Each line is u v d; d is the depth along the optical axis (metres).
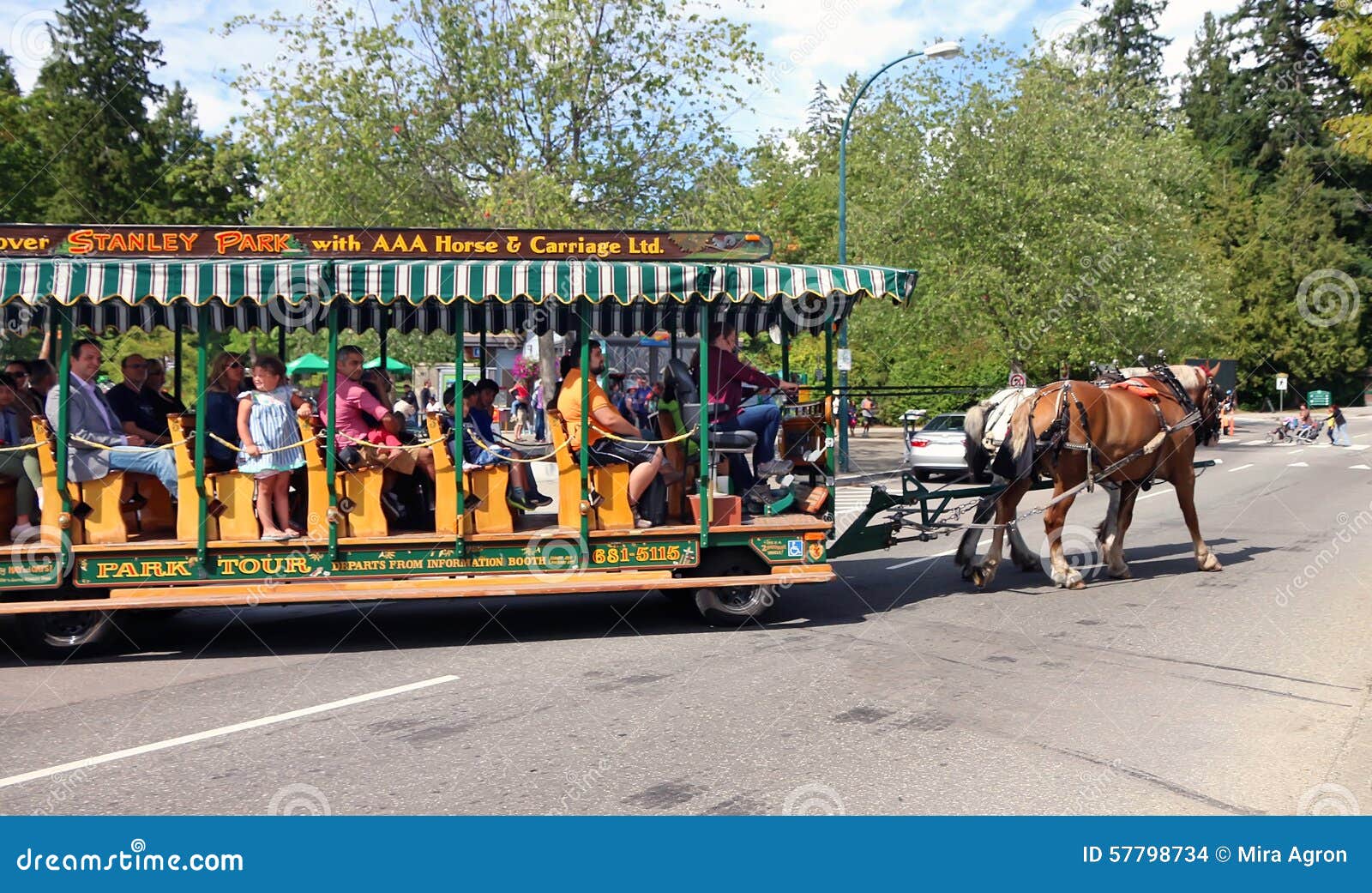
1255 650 7.96
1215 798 5.19
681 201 23.47
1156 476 11.11
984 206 27.09
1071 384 10.46
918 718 6.40
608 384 12.51
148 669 7.90
